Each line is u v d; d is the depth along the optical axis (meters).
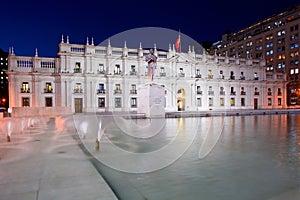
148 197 4.62
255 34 89.88
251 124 20.67
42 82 45.94
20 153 7.68
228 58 62.38
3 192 4.26
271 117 31.48
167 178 5.70
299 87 73.69
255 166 6.73
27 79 45.03
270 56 83.81
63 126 18.25
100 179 5.00
